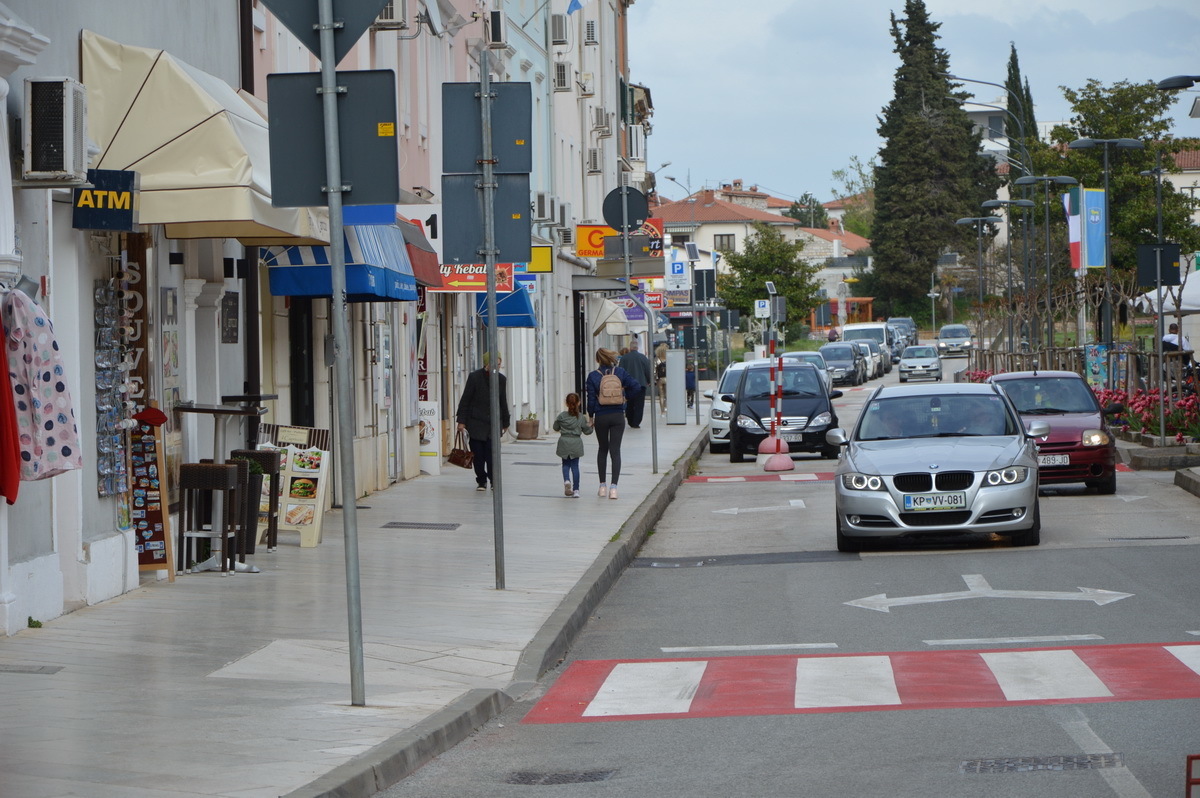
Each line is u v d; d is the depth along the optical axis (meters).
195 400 17.72
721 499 28.62
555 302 54.03
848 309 147.50
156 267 16.20
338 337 10.21
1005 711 10.09
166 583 15.84
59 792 7.73
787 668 12.10
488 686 11.25
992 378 28.50
